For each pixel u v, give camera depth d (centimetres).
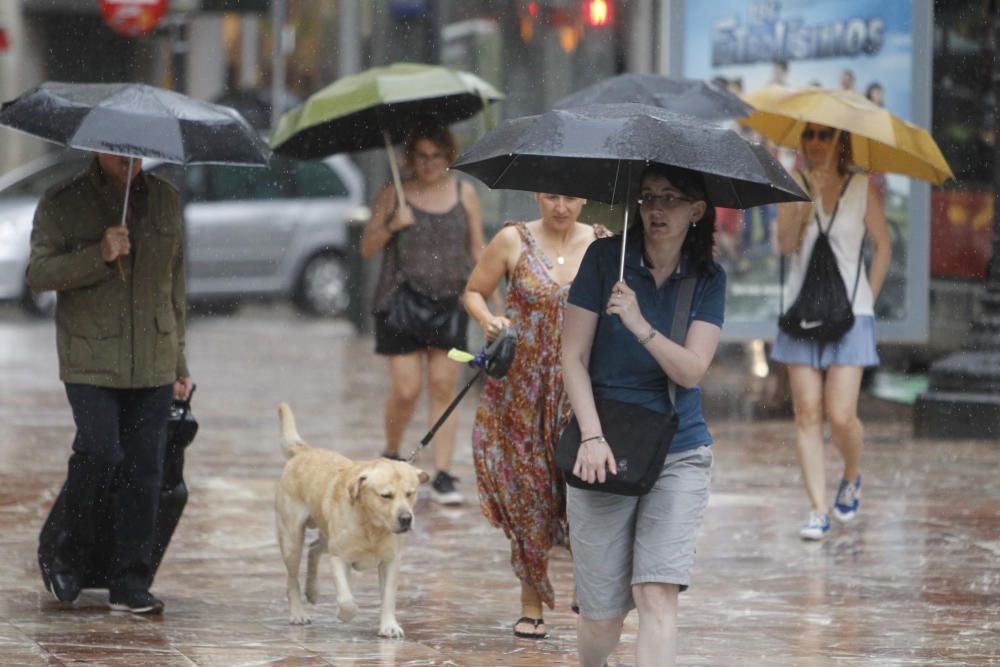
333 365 4197
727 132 1177
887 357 4041
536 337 1547
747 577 1880
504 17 4288
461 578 1844
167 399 1595
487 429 1564
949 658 1507
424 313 2325
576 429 1189
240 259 5581
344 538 1503
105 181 1580
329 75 7175
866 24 3145
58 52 7019
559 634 1577
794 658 1498
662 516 1184
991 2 3631
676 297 1198
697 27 3253
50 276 1545
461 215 2362
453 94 2362
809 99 2141
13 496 2253
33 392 3434
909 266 3166
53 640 1475
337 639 1521
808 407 2125
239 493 2352
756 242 3228
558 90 4266
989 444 2942
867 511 2308
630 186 1205
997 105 3048
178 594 1722
